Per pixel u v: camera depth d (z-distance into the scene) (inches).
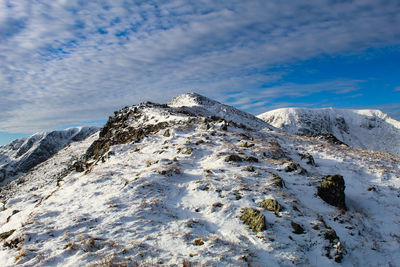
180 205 464.8
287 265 310.2
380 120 7751.0
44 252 315.3
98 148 1649.9
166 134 1070.4
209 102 4065.0
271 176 595.5
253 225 386.3
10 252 331.3
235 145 874.1
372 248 416.5
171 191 520.1
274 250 332.8
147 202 454.9
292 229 389.1
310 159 865.5
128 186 529.0
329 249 362.3
